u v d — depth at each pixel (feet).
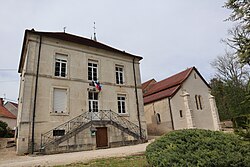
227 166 14.25
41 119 45.65
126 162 26.17
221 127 87.25
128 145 52.75
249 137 13.51
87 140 47.11
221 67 96.22
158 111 84.48
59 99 50.60
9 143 59.26
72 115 50.80
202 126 82.69
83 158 31.96
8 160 34.91
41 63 49.85
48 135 45.52
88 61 59.93
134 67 70.74
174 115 77.51
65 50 55.42
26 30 49.44
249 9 15.61
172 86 88.58
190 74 90.27
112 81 62.59
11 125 109.29
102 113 56.75
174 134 19.34
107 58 64.18
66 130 48.67
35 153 40.32
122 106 63.16
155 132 84.43
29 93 45.75
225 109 90.94
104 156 32.96
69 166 25.93
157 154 17.40
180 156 15.66
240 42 15.40
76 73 55.36
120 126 54.34
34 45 50.11
